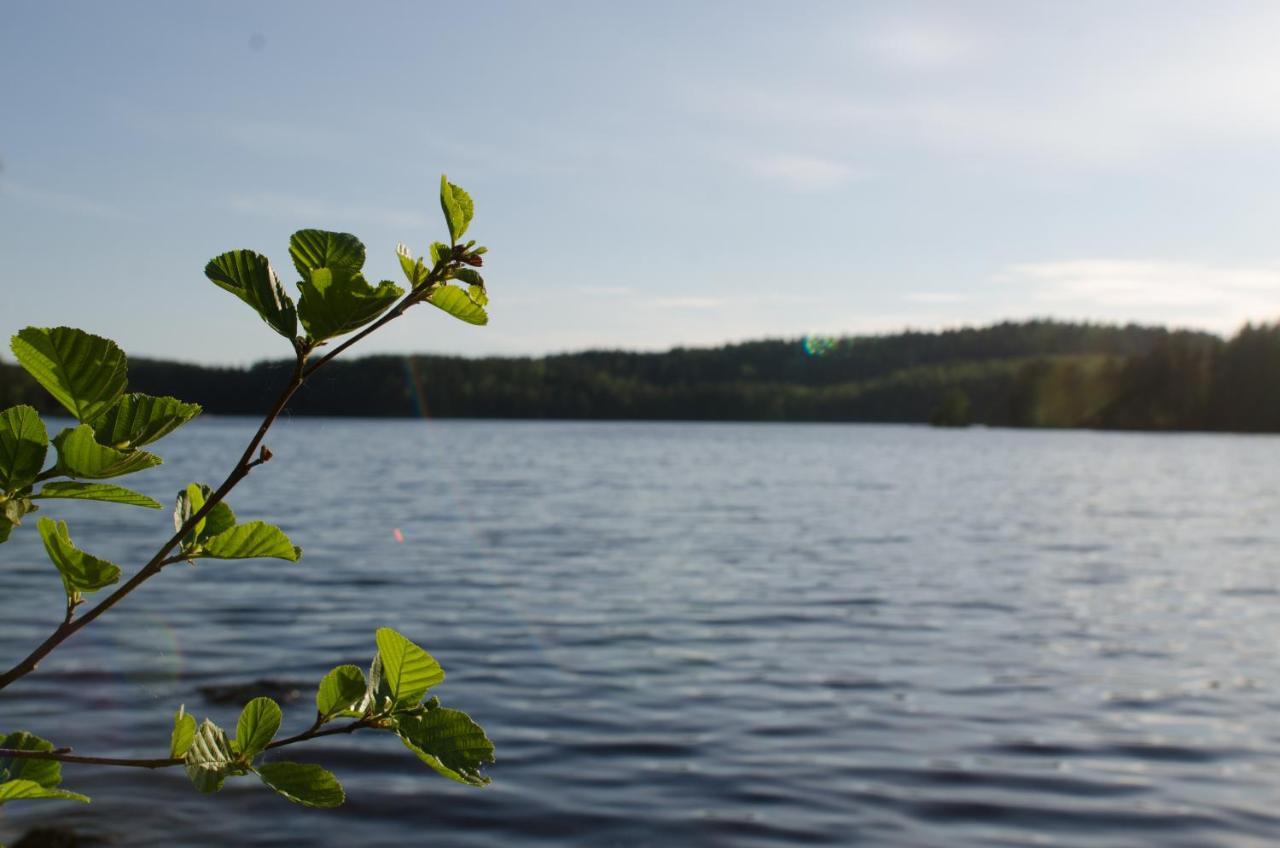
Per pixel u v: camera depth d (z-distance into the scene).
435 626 12.61
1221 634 12.94
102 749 7.71
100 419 1.06
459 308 1.09
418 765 7.60
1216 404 136.00
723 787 7.29
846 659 11.16
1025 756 7.99
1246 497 41.81
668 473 52.41
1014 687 10.03
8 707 8.60
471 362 176.00
